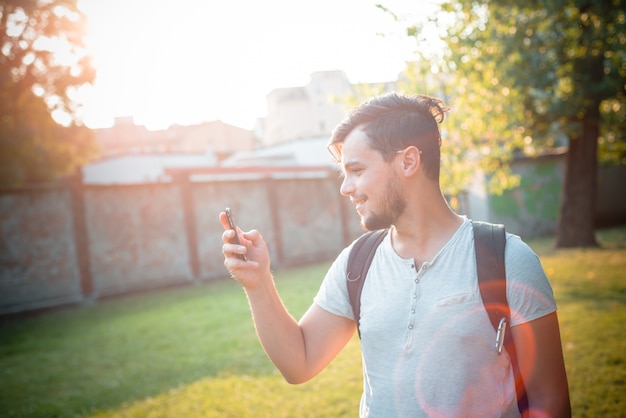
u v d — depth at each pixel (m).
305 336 1.53
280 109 51.72
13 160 13.71
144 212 14.22
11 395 5.59
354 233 19.59
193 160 37.84
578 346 5.20
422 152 1.34
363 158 1.34
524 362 1.25
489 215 19.70
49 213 12.53
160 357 6.65
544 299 1.24
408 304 1.31
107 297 13.32
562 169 20.81
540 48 11.60
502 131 11.67
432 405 1.26
